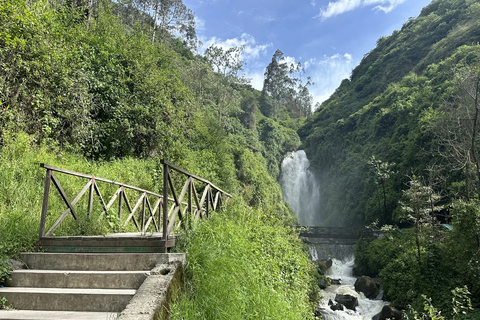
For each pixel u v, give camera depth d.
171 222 4.09
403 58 73.50
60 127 10.20
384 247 24.16
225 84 50.78
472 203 14.77
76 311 3.11
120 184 6.66
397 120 51.25
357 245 29.05
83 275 3.51
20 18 8.37
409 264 17.62
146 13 44.09
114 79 13.88
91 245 4.09
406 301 16.14
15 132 7.90
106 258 3.78
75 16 14.65
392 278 18.30
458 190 24.58
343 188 54.34
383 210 39.06
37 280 3.54
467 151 19.16
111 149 12.95
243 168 41.91
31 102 8.87
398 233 25.30
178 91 20.52
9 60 8.32
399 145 44.00
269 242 7.38
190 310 3.13
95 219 5.59
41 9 10.66
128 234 5.43
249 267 4.54
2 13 7.99
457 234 14.67
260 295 4.26
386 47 89.50
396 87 59.84
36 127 9.13
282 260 7.18
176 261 3.59
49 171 4.60
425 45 71.25
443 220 27.97
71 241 4.15
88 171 9.05
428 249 16.48
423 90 49.06
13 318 2.82
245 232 6.21
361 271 26.53
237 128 60.69
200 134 23.38
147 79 15.65
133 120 14.18
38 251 4.18
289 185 66.44
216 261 3.94
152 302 2.76
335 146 66.81
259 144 65.19
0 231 4.21
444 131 26.88
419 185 22.05
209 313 3.32
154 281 3.14
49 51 9.53
